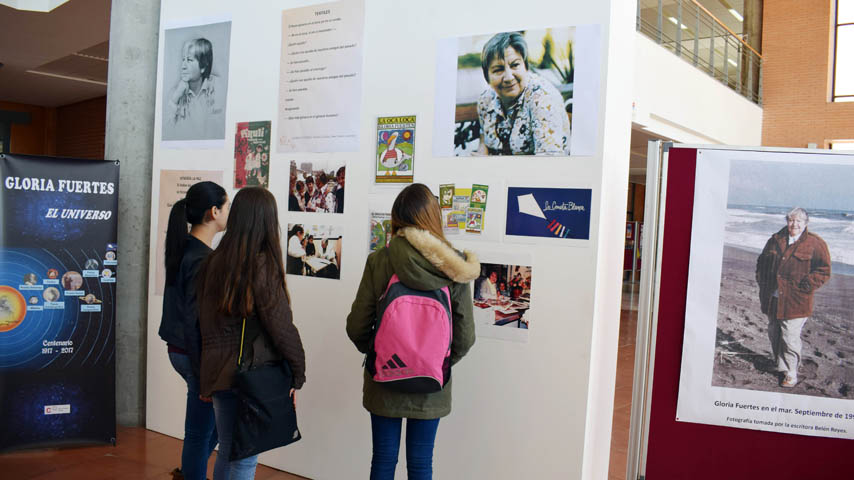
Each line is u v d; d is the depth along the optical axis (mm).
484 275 2740
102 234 3639
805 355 2131
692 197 2203
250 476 2230
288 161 3342
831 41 14844
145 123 4023
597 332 2594
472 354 2771
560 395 2590
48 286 3502
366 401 2297
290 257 3330
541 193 2629
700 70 11453
